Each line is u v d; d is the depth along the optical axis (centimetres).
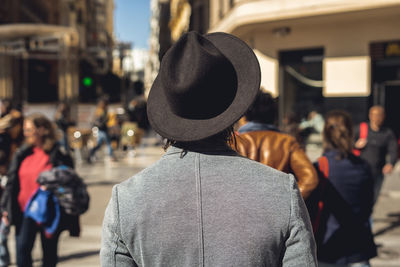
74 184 361
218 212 114
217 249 112
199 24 2581
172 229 115
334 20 1310
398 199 816
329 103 1348
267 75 1458
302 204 120
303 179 269
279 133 284
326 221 300
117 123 1598
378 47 1284
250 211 114
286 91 1447
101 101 1427
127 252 120
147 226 116
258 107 284
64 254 512
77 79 1775
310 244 116
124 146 1591
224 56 122
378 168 611
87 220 662
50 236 356
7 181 364
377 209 732
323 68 1376
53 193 358
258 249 112
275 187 118
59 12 4122
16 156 369
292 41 1409
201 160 121
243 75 122
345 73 1323
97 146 1391
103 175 1113
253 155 272
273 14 1298
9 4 2858
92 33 5388
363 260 297
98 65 3819
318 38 1363
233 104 119
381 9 1173
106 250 120
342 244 296
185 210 116
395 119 1287
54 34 1750
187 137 117
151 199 118
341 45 1327
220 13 1823
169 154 125
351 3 1183
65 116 1281
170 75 118
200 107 117
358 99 1307
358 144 614
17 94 2650
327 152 310
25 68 2817
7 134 523
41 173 356
